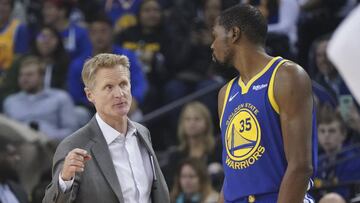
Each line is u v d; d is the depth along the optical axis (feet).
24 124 56.08
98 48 60.80
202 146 50.26
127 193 28.60
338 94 54.34
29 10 71.87
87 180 28.30
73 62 61.16
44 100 57.93
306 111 27.17
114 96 28.66
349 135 51.29
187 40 63.62
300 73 27.37
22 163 50.98
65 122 57.72
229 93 28.96
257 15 28.45
